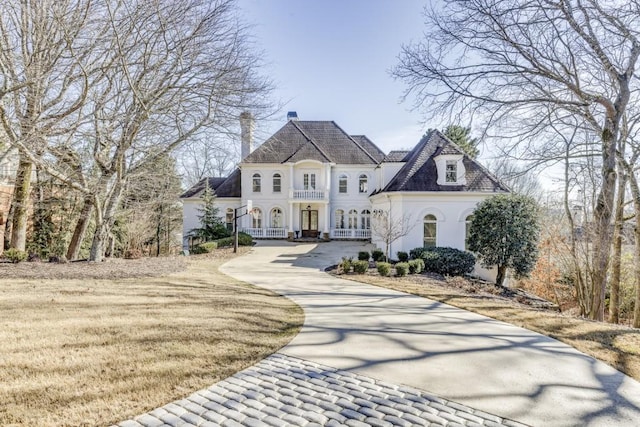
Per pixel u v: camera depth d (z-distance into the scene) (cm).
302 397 427
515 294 1503
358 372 504
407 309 891
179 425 362
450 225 1933
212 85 1399
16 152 1377
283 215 3122
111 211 1483
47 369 480
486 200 1695
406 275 1449
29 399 403
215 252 2180
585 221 1523
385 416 387
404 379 484
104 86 1472
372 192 3033
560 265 1997
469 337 673
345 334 678
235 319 744
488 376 498
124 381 454
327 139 3297
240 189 3244
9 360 505
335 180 3158
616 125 1160
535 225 1602
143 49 1348
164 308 815
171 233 3781
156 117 1459
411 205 1945
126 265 1424
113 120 1378
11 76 1141
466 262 1639
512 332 710
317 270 1577
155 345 580
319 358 555
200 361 524
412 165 2053
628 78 1131
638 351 612
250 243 2606
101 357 526
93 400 405
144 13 1249
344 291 1117
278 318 777
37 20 1120
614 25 1070
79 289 984
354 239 3042
